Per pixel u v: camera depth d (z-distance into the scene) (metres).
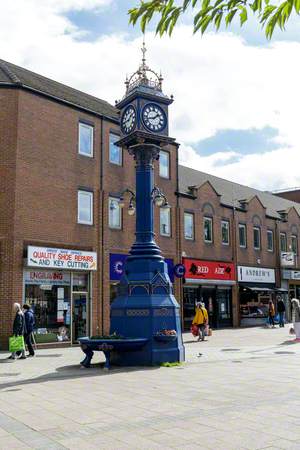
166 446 5.69
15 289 18.19
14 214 18.48
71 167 20.97
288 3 2.84
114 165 23.06
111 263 22.16
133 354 13.11
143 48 14.81
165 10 2.95
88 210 21.56
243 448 5.56
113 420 7.02
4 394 9.23
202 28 2.96
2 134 18.88
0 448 5.73
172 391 9.21
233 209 32.03
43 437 6.20
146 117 14.35
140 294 13.62
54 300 19.69
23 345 15.12
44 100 20.23
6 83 19.19
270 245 35.97
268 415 7.12
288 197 54.62
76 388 9.77
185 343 19.47
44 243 19.36
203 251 28.75
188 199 28.12
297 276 37.84
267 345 18.41
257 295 33.34
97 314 21.20
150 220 14.45
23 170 19.03
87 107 22.45
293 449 5.49
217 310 29.44
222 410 7.50
